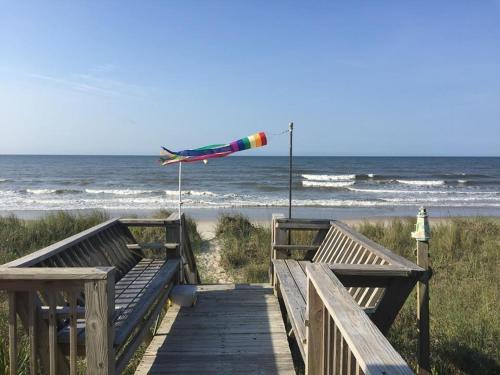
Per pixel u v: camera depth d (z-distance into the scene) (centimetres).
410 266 304
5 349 409
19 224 1145
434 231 1165
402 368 131
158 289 440
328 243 556
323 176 5041
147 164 7862
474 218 1436
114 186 3934
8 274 263
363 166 7544
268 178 4891
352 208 2483
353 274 294
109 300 266
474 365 441
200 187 3847
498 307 591
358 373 170
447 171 6288
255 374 367
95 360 263
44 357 286
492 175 5488
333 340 235
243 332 457
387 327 307
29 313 272
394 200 2850
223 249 1028
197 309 527
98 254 463
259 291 600
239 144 569
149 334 464
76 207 2438
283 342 432
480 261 877
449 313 558
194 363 386
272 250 630
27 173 5556
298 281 461
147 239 1016
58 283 269
